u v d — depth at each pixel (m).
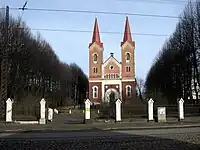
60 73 95.06
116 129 27.30
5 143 16.95
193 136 19.38
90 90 108.62
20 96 55.09
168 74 73.44
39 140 18.41
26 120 35.72
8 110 34.72
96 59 109.31
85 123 34.91
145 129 26.56
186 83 62.03
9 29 55.25
